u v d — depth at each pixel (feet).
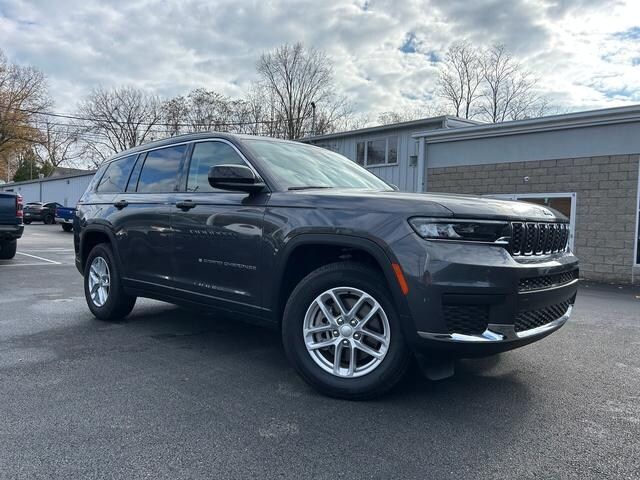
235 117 149.07
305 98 136.05
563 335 17.06
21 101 156.35
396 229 9.66
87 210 18.43
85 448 8.42
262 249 11.68
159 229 14.73
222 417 9.70
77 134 174.81
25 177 230.48
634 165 35.24
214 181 11.72
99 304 17.87
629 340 16.39
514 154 41.50
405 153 56.80
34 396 10.66
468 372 12.65
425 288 9.22
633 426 9.56
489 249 9.41
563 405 10.55
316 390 10.98
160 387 11.29
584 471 7.86
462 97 136.15
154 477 7.56
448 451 8.45
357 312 10.45
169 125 161.99
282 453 8.32
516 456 8.32
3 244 37.40
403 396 10.88
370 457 8.22
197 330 16.58
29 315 18.74
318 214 10.76
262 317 11.96
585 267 37.58
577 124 37.52
